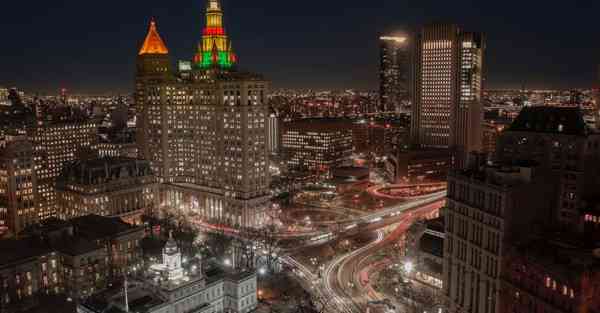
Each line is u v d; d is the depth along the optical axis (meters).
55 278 177.38
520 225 128.62
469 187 139.88
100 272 181.62
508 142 152.88
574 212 134.38
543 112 147.62
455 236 146.50
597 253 109.69
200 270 156.25
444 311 153.88
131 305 139.00
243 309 162.88
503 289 126.19
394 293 177.75
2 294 160.62
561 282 106.81
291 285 186.25
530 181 129.50
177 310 146.88
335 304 169.50
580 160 133.00
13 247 172.88
